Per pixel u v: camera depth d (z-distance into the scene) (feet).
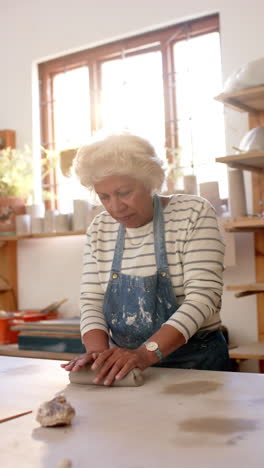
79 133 12.27
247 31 9.98
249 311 9.85
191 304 4.92
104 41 11.64
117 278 5.44
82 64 12.23
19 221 11.75
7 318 11.14
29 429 3.15
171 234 5.29
